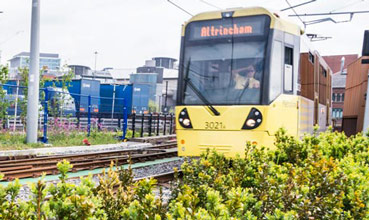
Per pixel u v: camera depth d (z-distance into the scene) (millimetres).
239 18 10055
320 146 5973
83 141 17094
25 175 9602
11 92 24062
